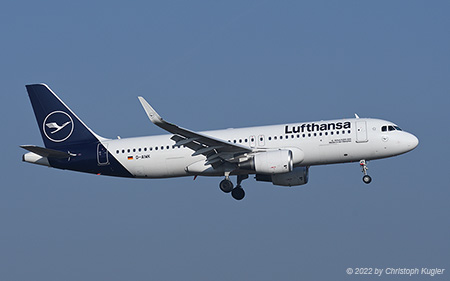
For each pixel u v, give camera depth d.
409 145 158.88
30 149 166.00
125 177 173.00
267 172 160.50
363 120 162.38
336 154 161.25
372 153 160.50
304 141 161.88
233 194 173.88
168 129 150.12
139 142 170.38
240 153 161.38
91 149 172.12
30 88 176.62
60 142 174.75
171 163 167.75
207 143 158.25
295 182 170.88
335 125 161.88
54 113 175.75
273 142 162.88
